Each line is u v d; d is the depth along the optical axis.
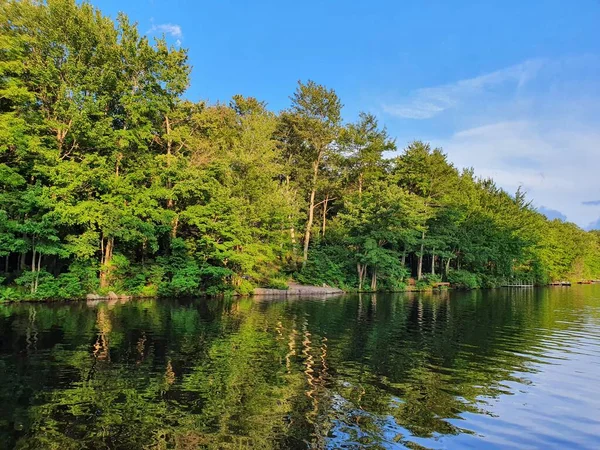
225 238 28.84
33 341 12.06
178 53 26.72
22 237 21.64
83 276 22.95
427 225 44.25
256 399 8.12
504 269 50.91
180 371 9.73
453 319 20.08
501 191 61.06
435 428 7.14
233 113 36.69
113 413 7.16
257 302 25.22
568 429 7.28
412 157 44.50
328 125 40.03
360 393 8.76
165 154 28.72
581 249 68.81
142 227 23.80
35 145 20.91
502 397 8.83
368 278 39.94
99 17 24.78
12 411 7.10
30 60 23.06
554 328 17.78
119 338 12.87
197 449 6.02
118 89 25.31
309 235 41.41
